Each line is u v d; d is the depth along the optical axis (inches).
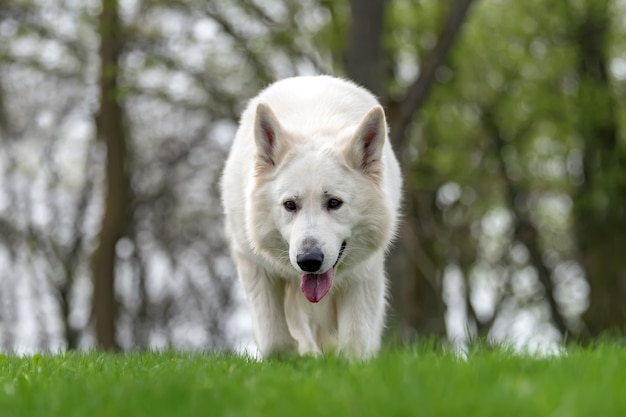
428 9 832.3
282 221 256.5
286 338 275.0
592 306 900.6
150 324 998.4
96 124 762.2
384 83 628.7
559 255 1050.7
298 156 256.8
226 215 289.1
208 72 800.9
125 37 712.4
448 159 845.8
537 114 892.6
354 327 268.8
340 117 275.9
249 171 271.9
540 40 910.4
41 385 200.8
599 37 900.0
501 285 1052.5
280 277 279.0
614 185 879.1
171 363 252.5
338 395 164.6
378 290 273.7
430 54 634.2
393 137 634.2
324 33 774.5
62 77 797.9
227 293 993.5
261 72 796.0
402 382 169.5
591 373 185.0
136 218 960.3
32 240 978.1
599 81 901.2
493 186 958.4
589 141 898.7
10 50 727.7
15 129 930.7
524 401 153.1
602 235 912.9
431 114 853.8
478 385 169.2
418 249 840.9
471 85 920.3
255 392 174.9
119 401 169.3
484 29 876.0
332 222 252.8
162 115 887.7
